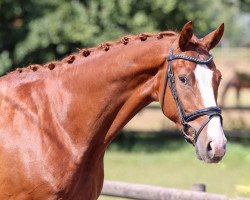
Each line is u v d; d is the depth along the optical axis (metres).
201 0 23.66
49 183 6.21
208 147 5.78
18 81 6.68
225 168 19.33
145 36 6.50
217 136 5.75
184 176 17.83
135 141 24.73
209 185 16.09
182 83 5.99
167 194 9.28
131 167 19.59
